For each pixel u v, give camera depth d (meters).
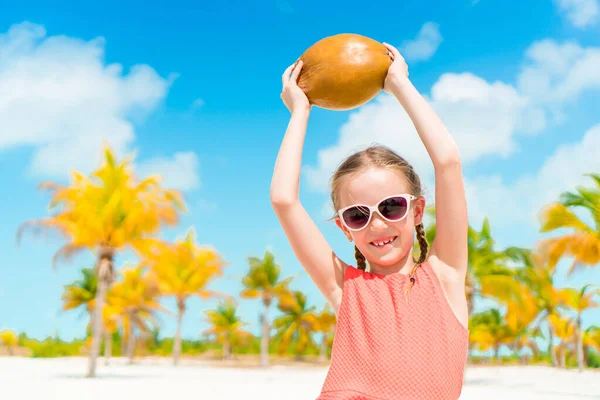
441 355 1.73
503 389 22.30
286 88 2.09
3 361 44.59
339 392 1.74
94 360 26.02
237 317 62.34
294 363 60.31
